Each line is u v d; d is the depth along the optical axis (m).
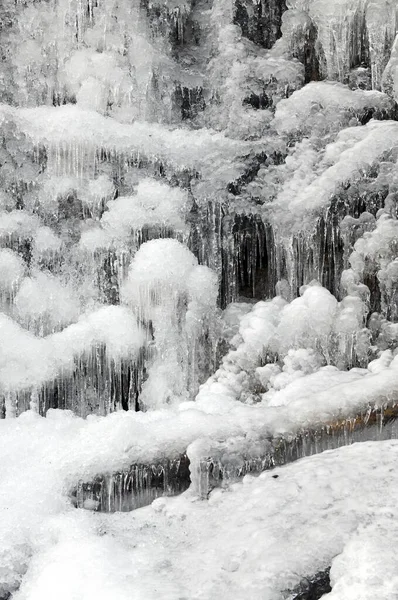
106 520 3.85
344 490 3.58
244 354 5.86
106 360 5.95
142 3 6.68
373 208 6.20
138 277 5.73
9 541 3.54
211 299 5.91
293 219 6.09
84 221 6.29
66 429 4.91
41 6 6.41
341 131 6.30
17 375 5.55
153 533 3.70
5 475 4.19
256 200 6.39
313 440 4.29
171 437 4.21
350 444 4.30
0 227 6.02
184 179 6.32
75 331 5.77
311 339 5.73
